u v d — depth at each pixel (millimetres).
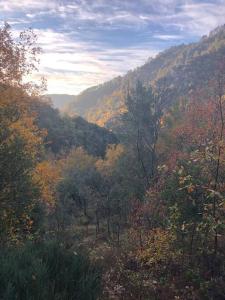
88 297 6367
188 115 33312
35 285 5824
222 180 10688
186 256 11000
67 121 113062
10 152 11789
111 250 13281
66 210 39469
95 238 22438
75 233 22609
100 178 46281
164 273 10898
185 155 14719
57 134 99375
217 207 10016
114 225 24172
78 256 7473
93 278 6785
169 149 33219
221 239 11117
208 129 19062
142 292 9758
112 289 9844
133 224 13406
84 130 121438
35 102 24016
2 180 11602
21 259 6668
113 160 47094
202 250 10398
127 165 37875
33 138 20906
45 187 21234
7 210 11609
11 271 5988
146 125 40000
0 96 21156
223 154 10281
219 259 10555
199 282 10047
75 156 59562
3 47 22078
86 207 44125
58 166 49000
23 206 11945
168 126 41219
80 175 47469
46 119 96500
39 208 18219
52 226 26875
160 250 11133
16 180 11836
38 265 6371
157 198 12641
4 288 5633
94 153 113312
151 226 12836
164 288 9922
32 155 13984
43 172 21547
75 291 6418
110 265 11734
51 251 7355
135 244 12898
